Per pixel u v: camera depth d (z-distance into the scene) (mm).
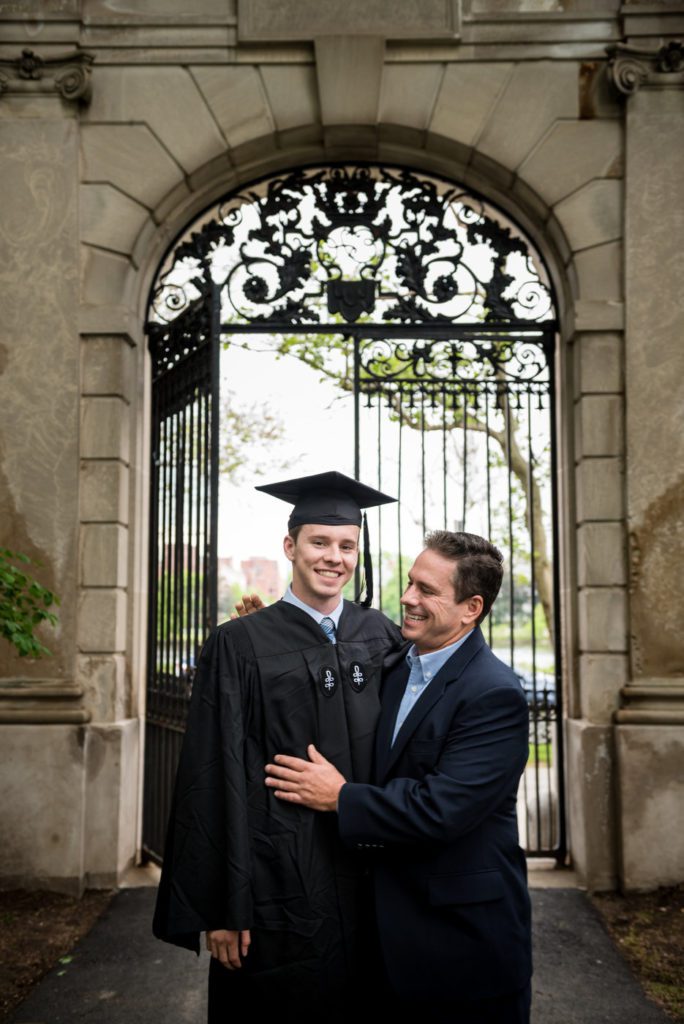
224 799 2131
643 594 4859
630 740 4691
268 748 2217
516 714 2160
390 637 2510
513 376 5414
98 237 5062
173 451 5215
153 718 5242
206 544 4625
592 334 5020
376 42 5066
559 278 5324
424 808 2012
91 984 3615
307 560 2352
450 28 5078
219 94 5125
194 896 2107
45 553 4898
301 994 2080
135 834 5160
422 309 5422
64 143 5066
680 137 5012
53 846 4688
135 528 5230
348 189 5508
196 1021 3307
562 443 5324
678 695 4730
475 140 5113
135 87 5125
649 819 4656
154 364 5480
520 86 5113
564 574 5273
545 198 5098
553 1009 3408
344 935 2146
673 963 3807
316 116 5129
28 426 4945
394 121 5113
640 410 4926
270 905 2105
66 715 4746
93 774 4805
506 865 2125
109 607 4918
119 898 4633
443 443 5246
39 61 5016
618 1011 3389
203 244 5547
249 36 5062
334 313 5426
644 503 4887
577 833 4914
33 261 5023
